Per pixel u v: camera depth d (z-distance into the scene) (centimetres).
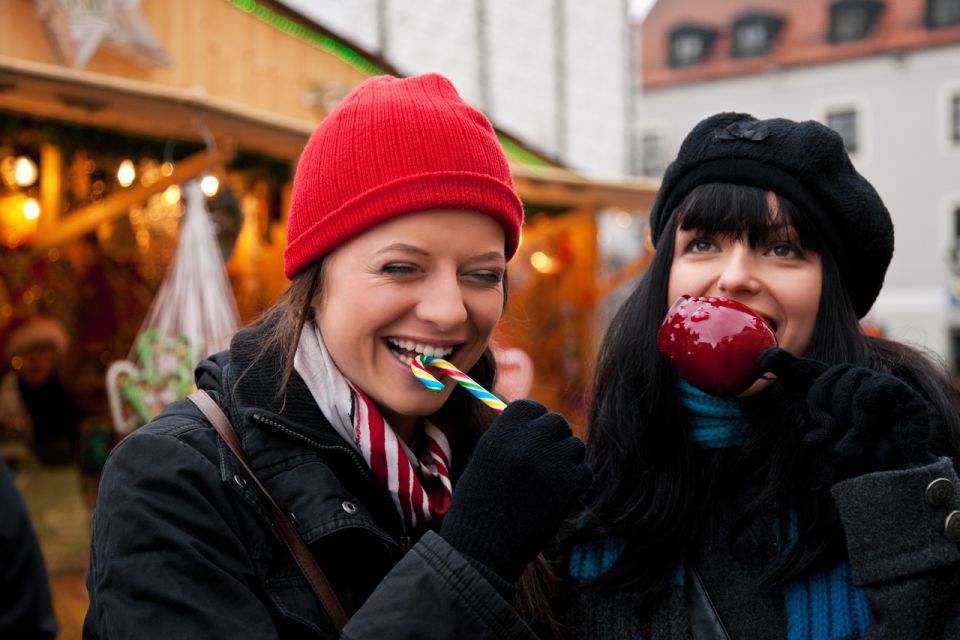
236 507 118
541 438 114
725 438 141
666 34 2847
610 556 144
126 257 497
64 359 476
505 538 111
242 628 109
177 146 409
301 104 509
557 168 652
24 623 199
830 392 113
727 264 140
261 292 473
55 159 411
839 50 2598
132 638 107
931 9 2520
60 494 389
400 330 125
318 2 912
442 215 123
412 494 129
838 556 130
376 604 109
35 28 404
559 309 685
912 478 112
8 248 430
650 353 146
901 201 2522
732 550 137
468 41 1060
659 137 2828
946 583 113
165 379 312
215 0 467
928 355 152
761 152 138
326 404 128
